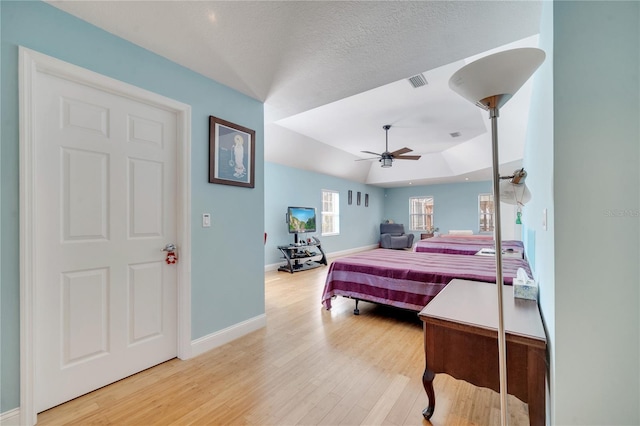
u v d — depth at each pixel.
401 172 8.52
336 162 7.45
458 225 9.27
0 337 1.43
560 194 1.07
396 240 9.38
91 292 1.79
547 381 1.31
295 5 1.61
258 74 2.35
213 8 1.62
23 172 1.49
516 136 4.75
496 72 0.95
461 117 4.61
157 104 2.07
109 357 1.87
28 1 1.52
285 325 2.95
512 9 1.64
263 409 1.66
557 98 1.07
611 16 1.01
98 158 1.82
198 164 2.30
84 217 1.76
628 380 1.00
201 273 2.33
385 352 2.35
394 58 2.15
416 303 2.87
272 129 5.23
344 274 3.38
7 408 1.45
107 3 1.57
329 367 2.11
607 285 1.02
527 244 3.48
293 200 6.64
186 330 2.22
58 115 1.65
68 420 1.55
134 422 1.55
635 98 0.99
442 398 1.74
